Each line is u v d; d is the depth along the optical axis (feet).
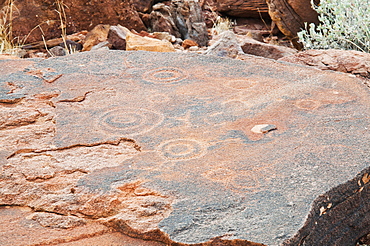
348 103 8.70
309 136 7.41
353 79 9.94
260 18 22.20
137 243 5.56
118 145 7.48
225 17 22.40
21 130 7.97
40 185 6.46
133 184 6.34
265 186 6.10
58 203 6.12
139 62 11.16
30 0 16.80
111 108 8.79
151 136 7.68
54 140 7.62
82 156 7.14
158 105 8.89
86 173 6.68
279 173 6.38
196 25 18.88
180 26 19.01
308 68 10.71
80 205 6.08
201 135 7.64
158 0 20.76
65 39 16.94
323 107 8.54
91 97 9.30
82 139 7.63
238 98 9.12
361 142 7.14
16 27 16.76
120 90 9.63
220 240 5.24
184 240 5.28
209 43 18.58
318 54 12.22
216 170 6.54
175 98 9.18
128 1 18.45
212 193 6.01
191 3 19.10
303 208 5.64
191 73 10.47
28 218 5.96
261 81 9.98
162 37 17.79
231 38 14.17
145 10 20.02
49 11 17.13
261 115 8.29
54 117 8.44
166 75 10.37
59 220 5.90
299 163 6.61
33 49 16.79
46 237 5.63
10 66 10.88
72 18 17.70
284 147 7.09
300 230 5.30
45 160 7.05
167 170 6.62
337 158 6.70
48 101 9.12
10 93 9.41
